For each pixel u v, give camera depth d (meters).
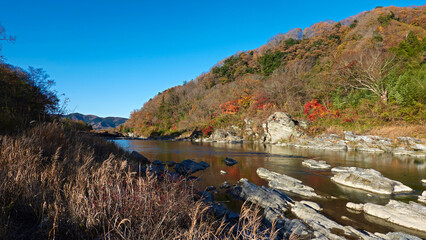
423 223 5.36
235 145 28.48
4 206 2.79
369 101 27.42
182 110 63.22
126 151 13.38
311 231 4.95
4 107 7.89
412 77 25.12
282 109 35.66
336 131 25.98
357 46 41.94
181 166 12.22
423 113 22.19
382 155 17.36
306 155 17.88
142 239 2.36
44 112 10.26
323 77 36.41
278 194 7.35
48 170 4.09
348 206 6.73
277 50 66.50
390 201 6.77
